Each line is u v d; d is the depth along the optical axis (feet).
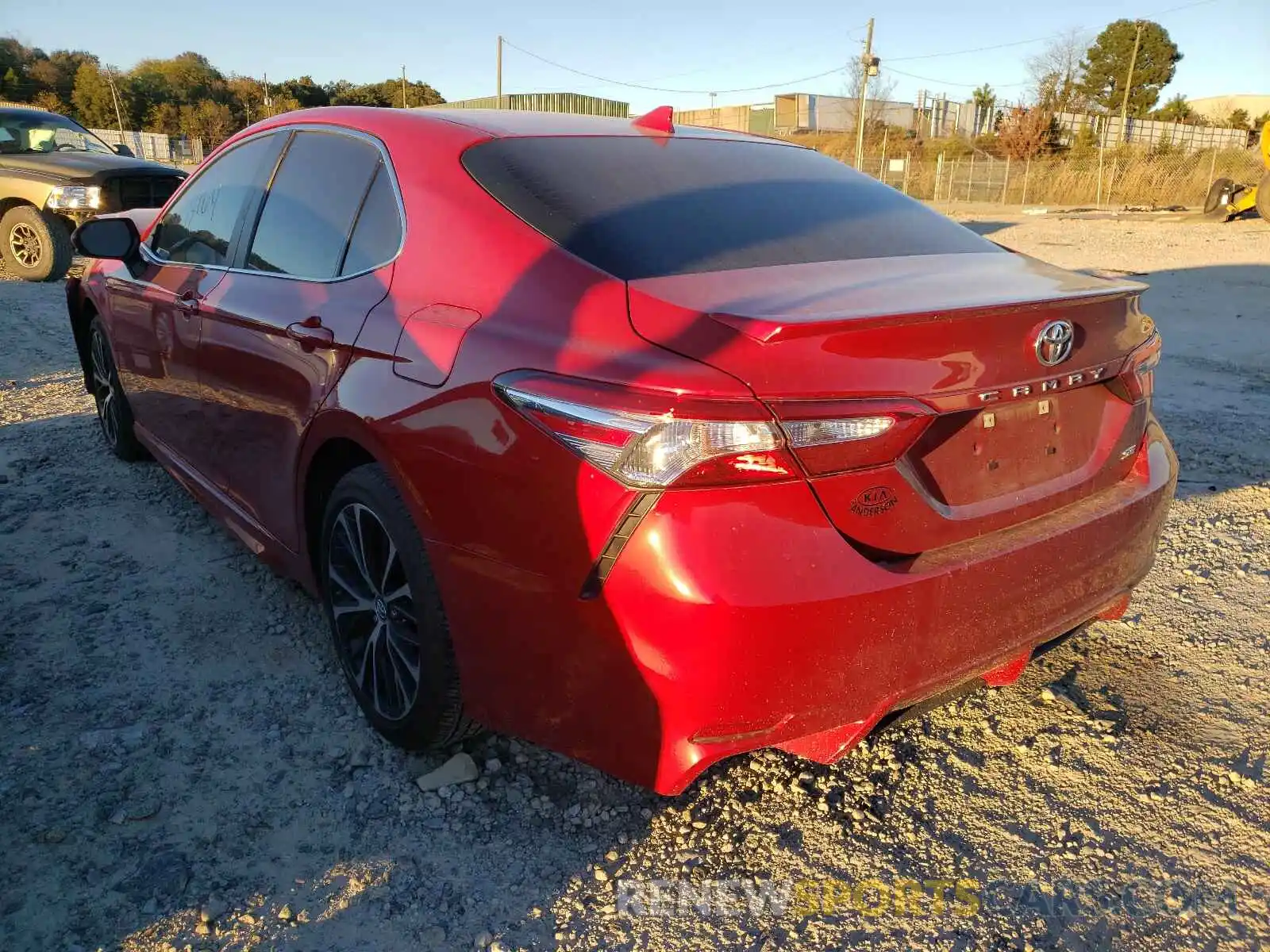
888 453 6.28
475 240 7.72
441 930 6.68
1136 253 49.67
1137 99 217.15
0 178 33.65
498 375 6.76
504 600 6.83
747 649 5.93
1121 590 8.20
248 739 8.65
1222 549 13.15
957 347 6.54
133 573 11.66
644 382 6.03
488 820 7.75
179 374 11.58
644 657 6.10
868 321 6.06
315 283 9.12
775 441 5.88
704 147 9.63
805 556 6.03
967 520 6.89
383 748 8.59
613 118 10.14
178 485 14.46
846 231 8.51
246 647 10.13
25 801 7.70
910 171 136.46
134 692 9.25
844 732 6.68
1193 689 9.78
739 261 7.39
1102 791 8.25
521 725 7.12
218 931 6.59
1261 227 65.92
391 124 9.21
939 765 8.57
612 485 6.05
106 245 12.38
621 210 7.79
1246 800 8.15
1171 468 8.59
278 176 10.39
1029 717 9.29
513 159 8.29
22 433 16.83
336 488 8.53
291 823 7.64
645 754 6.40
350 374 8.07
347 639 8.95
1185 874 7.35
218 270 10.84
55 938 6.47
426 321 7.59
